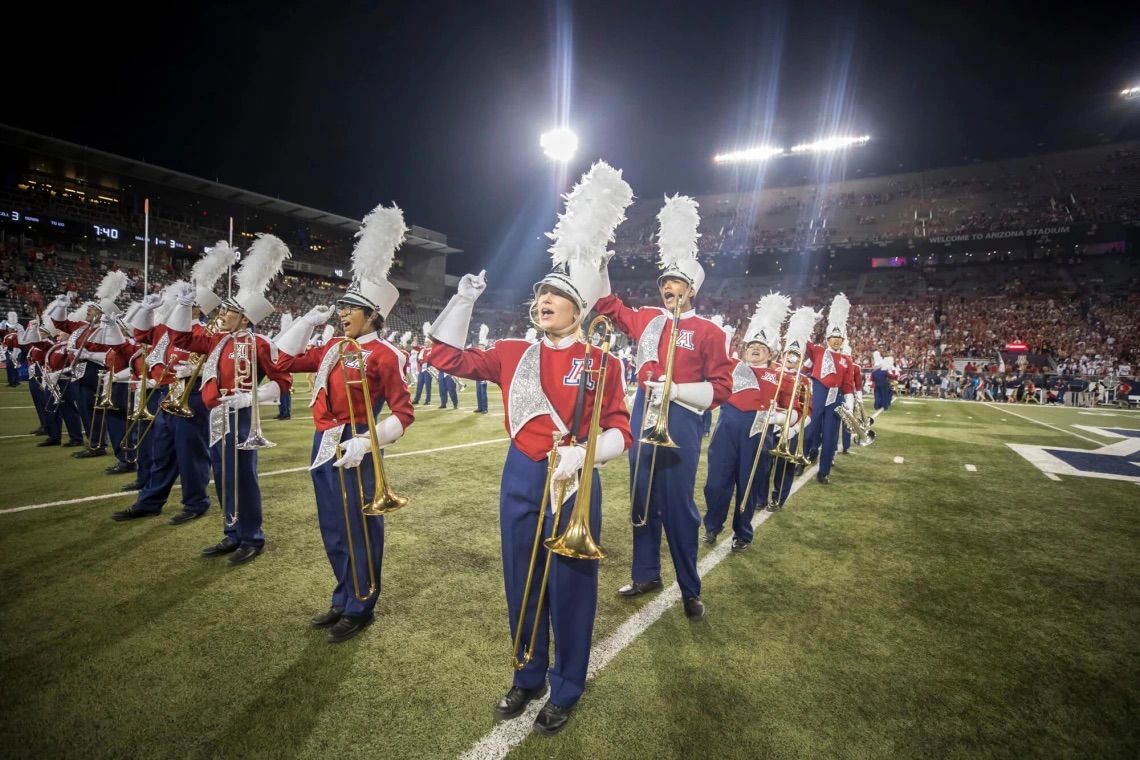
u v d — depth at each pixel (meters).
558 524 2.22
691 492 3.25
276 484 5.83
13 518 4.59
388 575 3.73
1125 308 29.61
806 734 2.27
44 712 2.30
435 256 45.00
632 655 2.84
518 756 2.13
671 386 3.08
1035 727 2.34
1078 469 7.71
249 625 3.03
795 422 5.58
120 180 29.58
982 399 23.67
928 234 37.47
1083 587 3.76
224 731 2.22
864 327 33.72
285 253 4.13
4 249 24.47
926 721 2.37
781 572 3.95
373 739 2.20
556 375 2.34
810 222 42.56
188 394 4.26
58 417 7.47
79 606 3.19
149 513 4.68
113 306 6.03
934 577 3.90
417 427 10.33
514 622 2.39
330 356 2.93
